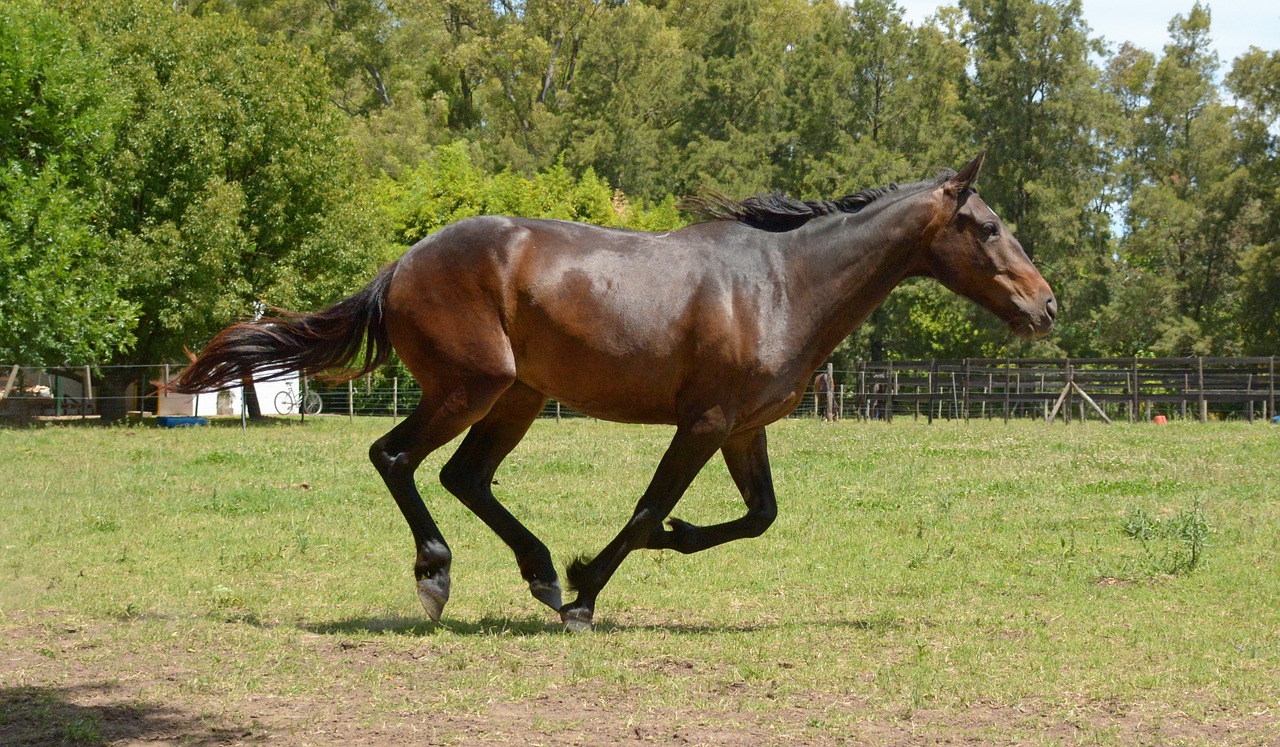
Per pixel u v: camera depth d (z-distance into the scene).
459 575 9.16
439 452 18.62
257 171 30.94
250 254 31.41
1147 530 10.79
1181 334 45.91
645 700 5.64
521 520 11.96
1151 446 21.23
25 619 7.31
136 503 12.77
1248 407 31.25
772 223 7.41
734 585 8.88
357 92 59.38
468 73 67.00
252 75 30.89
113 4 30.95
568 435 25.86
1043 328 7.41
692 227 7.40
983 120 47.03
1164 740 5.15
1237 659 6.62
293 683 5.88
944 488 14.79
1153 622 7.57
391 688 5.82
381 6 61.62
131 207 29.81
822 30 52.25
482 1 66.94
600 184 51.19
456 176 43.34
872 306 7.52
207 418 32.78
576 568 7.20
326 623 7.39
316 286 31.05
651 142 57.56
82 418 29.16
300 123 31.20
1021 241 46.03
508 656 6.44
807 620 7.69
